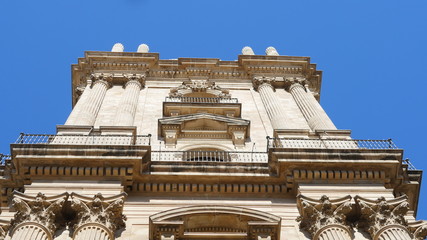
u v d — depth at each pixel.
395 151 25.94
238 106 35.47
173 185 25.42
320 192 24.52
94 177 24.89
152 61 41.50
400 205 23.05
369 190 24.73
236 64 42.50
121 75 39.91
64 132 29.91
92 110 34.53
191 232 22.45
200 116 33.53
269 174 25.77
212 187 25.50
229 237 22.31
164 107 35.34
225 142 32.38
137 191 25.31
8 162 26.17
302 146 28.39
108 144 27.02
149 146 25.64
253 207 24.75
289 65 42.50
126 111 34.53
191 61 41.88
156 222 22.16
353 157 25.52
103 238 21.31
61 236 22.05
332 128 32.97
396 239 21.62
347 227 22.41
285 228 23.39
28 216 21.92
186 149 31.28
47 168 24.75
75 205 22.62
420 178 26.25
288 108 37.22
